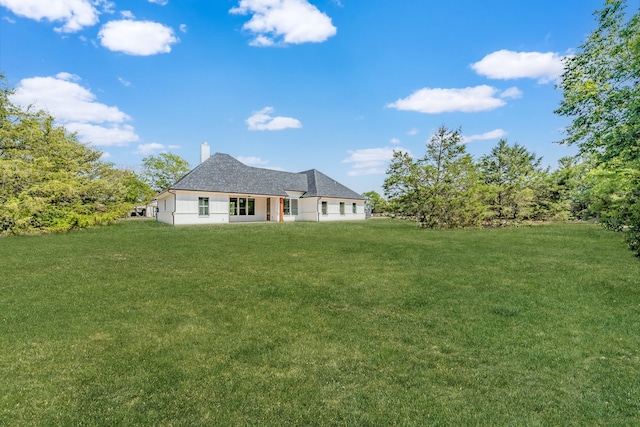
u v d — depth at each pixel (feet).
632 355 9.70
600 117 29.50
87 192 63.26
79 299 15.02
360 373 8.68
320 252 29.32
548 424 6.60
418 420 6.73
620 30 28.07
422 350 10.07
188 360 9.31
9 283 17.80
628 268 21.97
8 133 55.26
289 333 11.34
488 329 11.70
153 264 23.52
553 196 78.54
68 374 8.49
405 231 51.90
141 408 7.07
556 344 10.43
